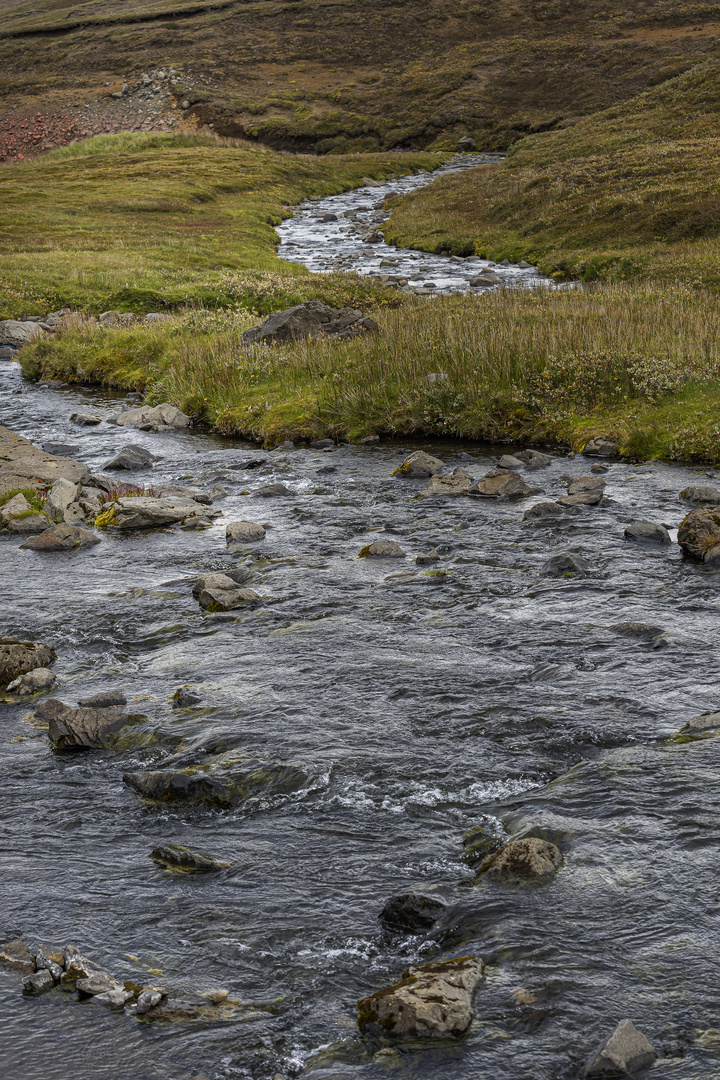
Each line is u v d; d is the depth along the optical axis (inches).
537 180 2140.7
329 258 1895.9
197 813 262.5
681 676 336.2
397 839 243.9
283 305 1343.5
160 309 1364.4
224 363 919.7
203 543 532.1
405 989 179.3
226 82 4431.6
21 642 375.6
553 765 278.7
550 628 385.4
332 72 4480.8
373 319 1050.1
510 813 252.4
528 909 207.3
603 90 3654.0
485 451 722.8
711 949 190.9
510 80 3969.0
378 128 3836.1
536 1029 172.2
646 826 237.0
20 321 1323.8
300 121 3971.5
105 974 193.3
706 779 257.8
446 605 417.4
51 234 1958.7
